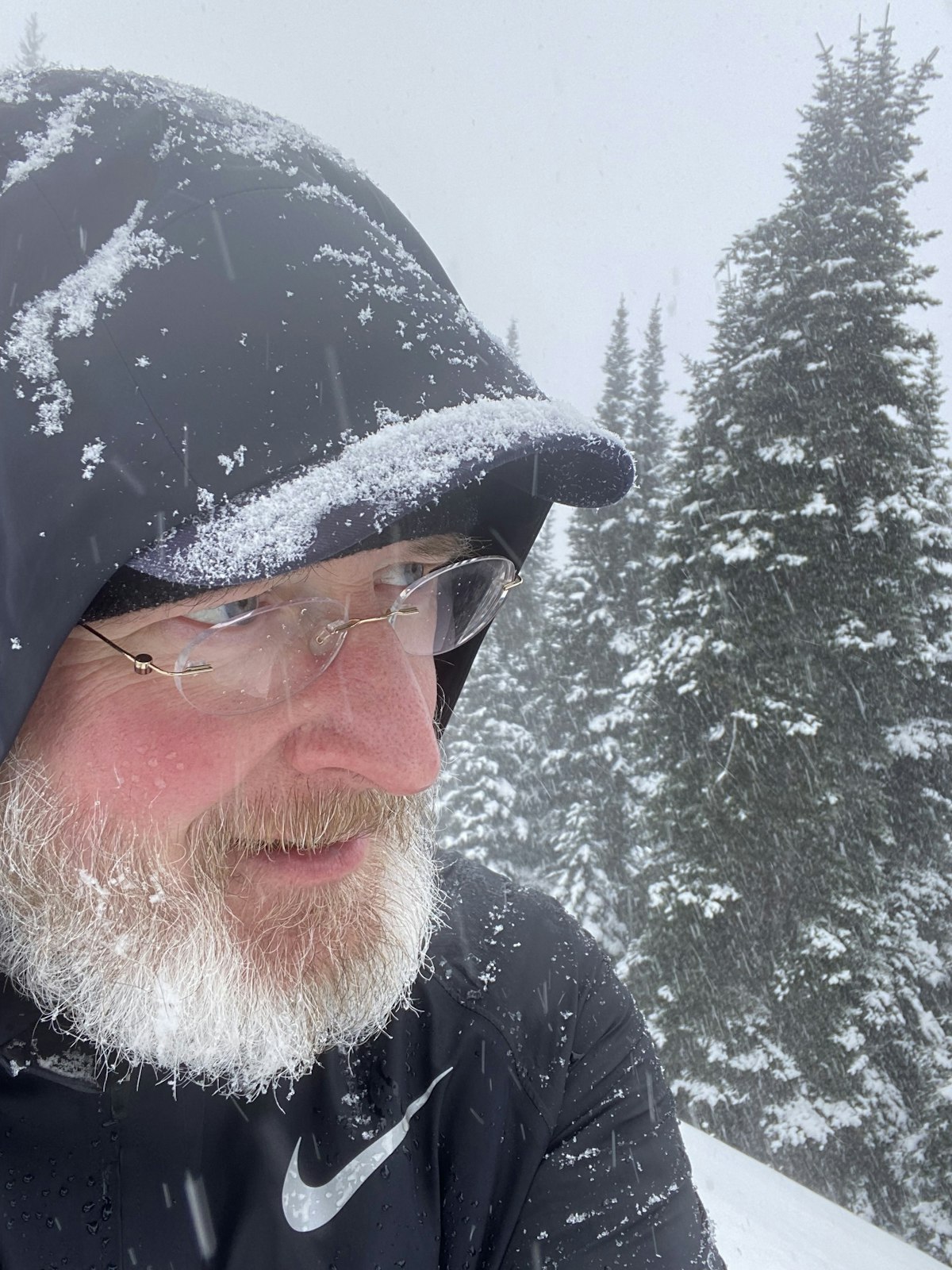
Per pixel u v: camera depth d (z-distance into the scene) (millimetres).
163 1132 950
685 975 14648
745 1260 5125
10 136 879
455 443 760
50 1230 883
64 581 721
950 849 16750
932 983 15508
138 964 836
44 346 767
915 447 17016
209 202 829
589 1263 1118
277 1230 977
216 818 858
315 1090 1066
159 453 722
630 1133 1228
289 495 714
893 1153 13484
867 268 16922
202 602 788
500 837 23734
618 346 33844
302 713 847
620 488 989
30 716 842
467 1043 1188
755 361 17047
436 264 1076
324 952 909
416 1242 1050
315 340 776
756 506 16141
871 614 15289
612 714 23281
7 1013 899
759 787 14523
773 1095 13562
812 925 14023
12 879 872
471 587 1139
